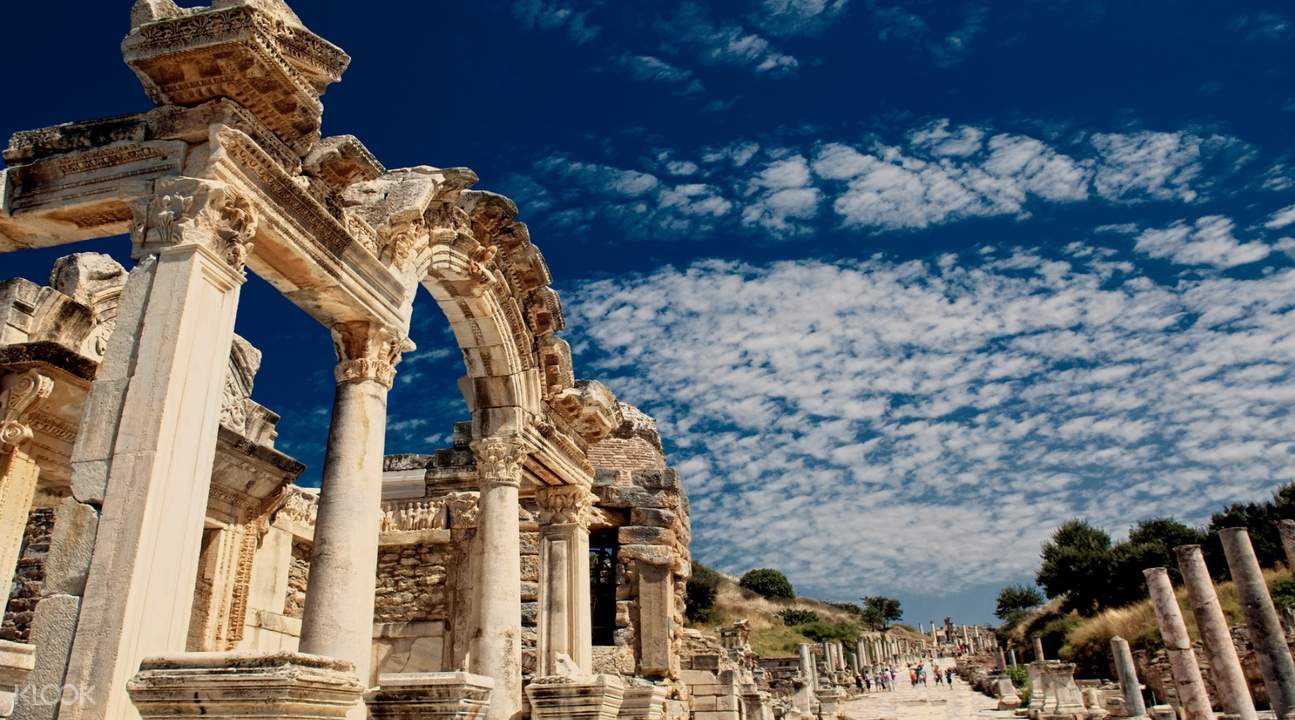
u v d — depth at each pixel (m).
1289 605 46.03
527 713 14.80
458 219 15.16
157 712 6.88
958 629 146.75
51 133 10.70
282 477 18.58
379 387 12.66
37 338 15.12
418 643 21.20
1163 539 76.38
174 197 9.59
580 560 19.25
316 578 11.48
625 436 24.59
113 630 7.82
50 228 10.88
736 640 43.53
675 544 25.17
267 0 10.33
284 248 10.94
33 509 17.27
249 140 10.12
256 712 6.62
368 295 12.51
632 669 23.12
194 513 8.77
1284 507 66.25
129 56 9.96
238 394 19.45
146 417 8.65
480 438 17.08
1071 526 83.38
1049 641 74.62
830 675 66.56
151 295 9.25
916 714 51.06
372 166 12.09
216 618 16.86
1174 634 32.06
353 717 11.33
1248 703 28.23
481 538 16.30
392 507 22.59
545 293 17.75
